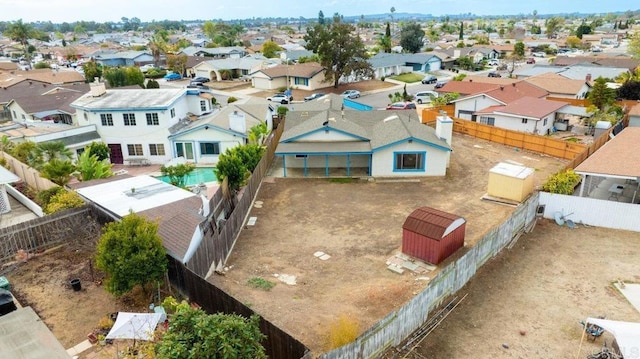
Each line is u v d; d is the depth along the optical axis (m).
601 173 24.34
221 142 40.72
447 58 109.88
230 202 28.39
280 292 18.27
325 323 15.95
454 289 17.89
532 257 20.91
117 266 15.98
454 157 37.78
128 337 13.62
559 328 15.85
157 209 21.88
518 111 44.53
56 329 15.56
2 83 74.25
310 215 26.72
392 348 14.61
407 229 20.83
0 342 12.20
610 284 18.64
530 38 182.00
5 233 20.27
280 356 13.06
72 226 22.16
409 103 58.75
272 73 82.12
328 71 79.25
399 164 32.91
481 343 15.06
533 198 24.17
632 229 23.44
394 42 167.12
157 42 137.50
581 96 57.12
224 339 11.48
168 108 41.41
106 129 41.91
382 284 18.75
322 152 32.53
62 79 82.38
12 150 36.81
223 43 160.50
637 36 90.81
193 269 17.25
